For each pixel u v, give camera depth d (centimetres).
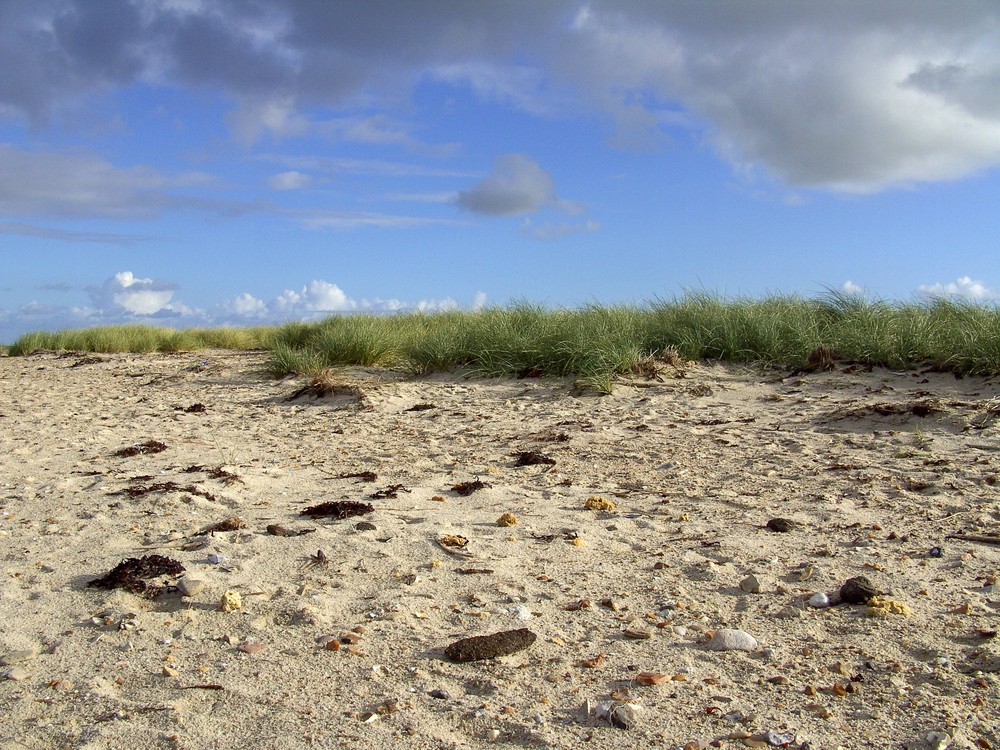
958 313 1047
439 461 689
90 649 327
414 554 438
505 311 1309
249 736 265
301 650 327
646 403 887
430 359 1127
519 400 946
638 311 1263
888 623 341
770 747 256
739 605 368
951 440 652
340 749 258
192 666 313
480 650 320
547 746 259
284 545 449
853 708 278
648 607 368
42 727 270
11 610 365
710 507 528
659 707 281
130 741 262
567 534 471
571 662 317
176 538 468
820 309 1159
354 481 617
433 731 268
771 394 881
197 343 1989
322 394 1020
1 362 1747
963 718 268
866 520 484
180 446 762
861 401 811
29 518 509
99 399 1108
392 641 335
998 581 381
